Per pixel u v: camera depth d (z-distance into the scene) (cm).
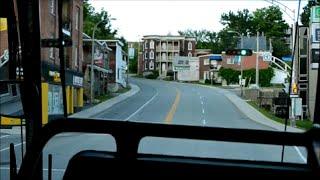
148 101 6794
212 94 8406
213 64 12769
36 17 375
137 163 308
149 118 4631
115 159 309
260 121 4531
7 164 1661
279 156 1728
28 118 367
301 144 286
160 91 9131
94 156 313
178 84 11925
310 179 278
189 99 7250
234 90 9612
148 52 14925
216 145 2136
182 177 308
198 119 4603
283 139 286
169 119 4541
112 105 6078
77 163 313
